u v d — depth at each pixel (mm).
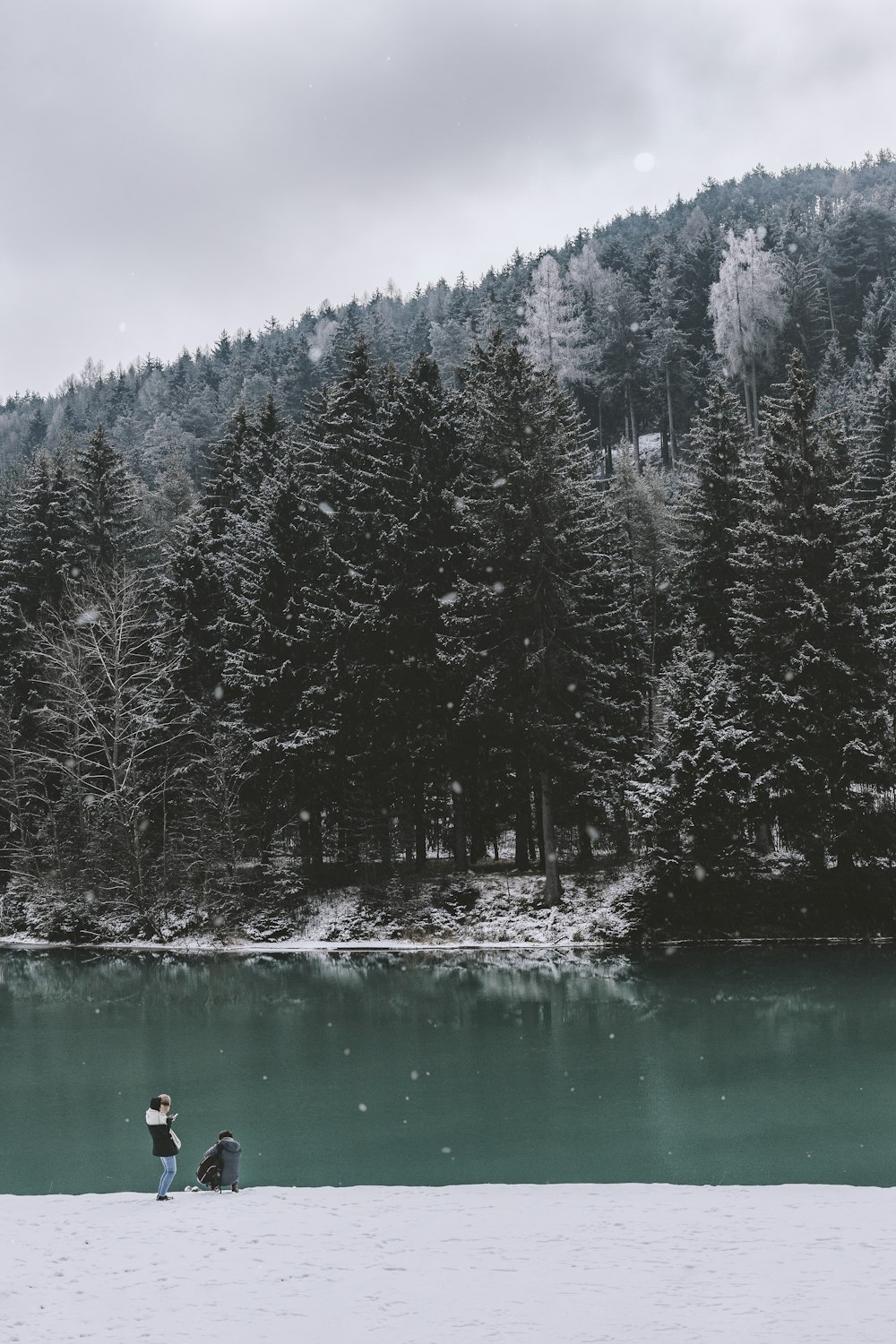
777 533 46219
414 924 45062
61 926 49000
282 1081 24172
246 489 60938
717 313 120000
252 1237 12648
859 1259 11188
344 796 48406
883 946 40812
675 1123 19812
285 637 48781
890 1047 25641
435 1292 10406
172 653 52875
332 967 40500
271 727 48812
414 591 47250
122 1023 31609
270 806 49250
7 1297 10547
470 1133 19484
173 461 96875
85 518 63031
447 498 48031
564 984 35375
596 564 47906
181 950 45906
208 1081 24344
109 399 198875
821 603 43938
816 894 43250
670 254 141875
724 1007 31016
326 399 62281
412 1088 23125
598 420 124188
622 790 46125
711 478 51406
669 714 43938
